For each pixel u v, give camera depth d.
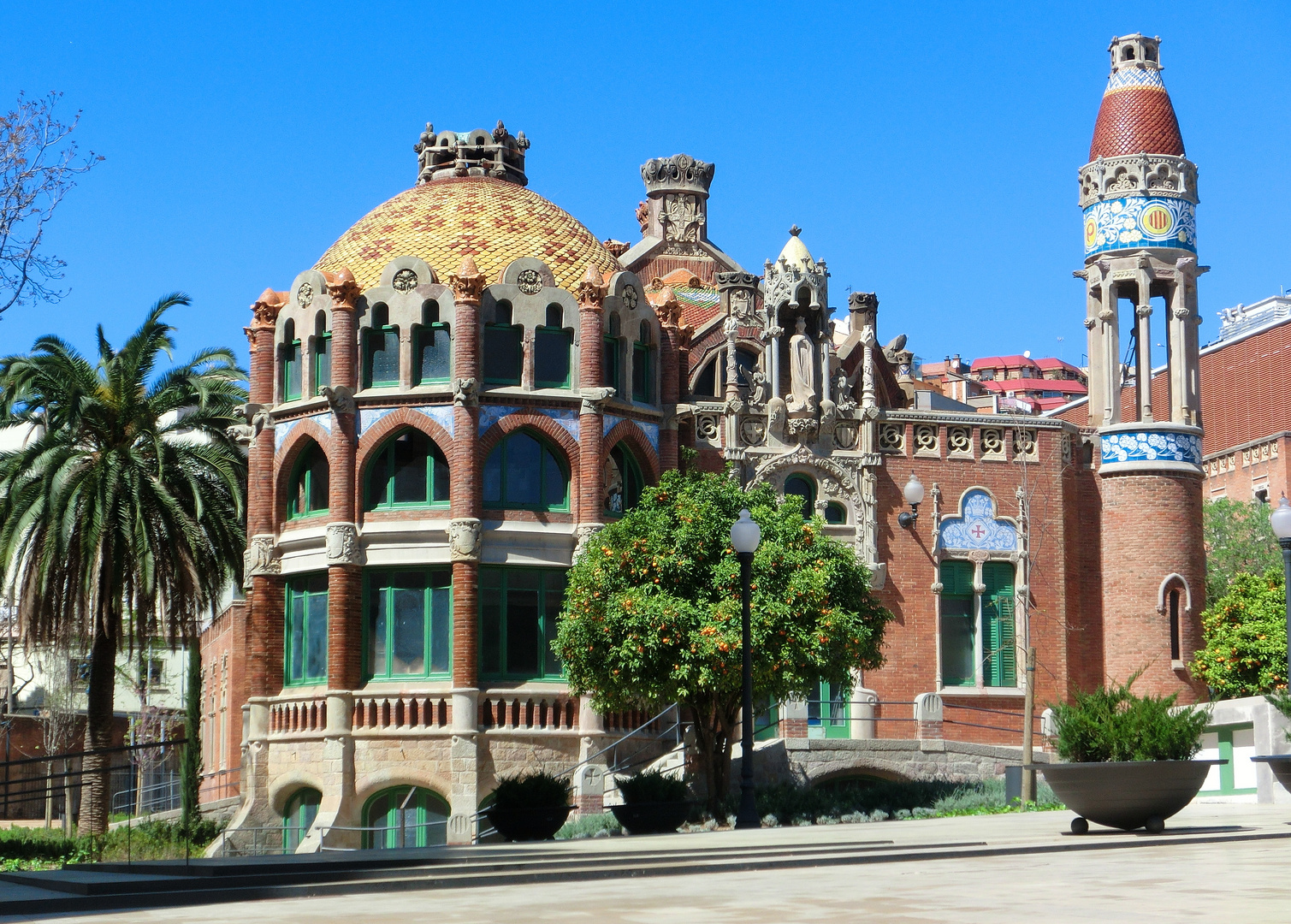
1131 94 49.72
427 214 45.72
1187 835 22.78
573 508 42.84
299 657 43.78
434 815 41.56
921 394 62.69
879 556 46.69
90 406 41.41
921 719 42.50
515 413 42.56
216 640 70.12
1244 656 45.88
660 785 34.47
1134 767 22.89
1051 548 48.09
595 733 41.75
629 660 36.31
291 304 44.53
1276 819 26.86
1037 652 47.41
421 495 42.59
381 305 43.03
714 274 62.03
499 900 16.55
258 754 43.41
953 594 47.50
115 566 40.91
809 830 28.33
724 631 35.62
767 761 40.72
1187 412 48.81
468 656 41.12
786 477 46.44
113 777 51.28
